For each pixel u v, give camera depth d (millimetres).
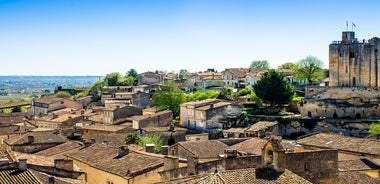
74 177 65062
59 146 100250
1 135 133750
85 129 151125
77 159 78938
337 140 87875
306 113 166000
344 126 150250
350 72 171500
